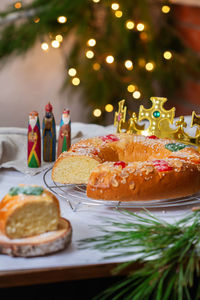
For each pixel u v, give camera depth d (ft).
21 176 3.52
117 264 2.61
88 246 2.72
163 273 2.54
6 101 6.91
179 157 3.31
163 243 2.54
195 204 3.17
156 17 6.32
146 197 3.09
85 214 3.02
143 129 3.91
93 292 2.82
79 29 5.66
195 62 6.10
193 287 2.76
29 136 3.56
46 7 5.38
